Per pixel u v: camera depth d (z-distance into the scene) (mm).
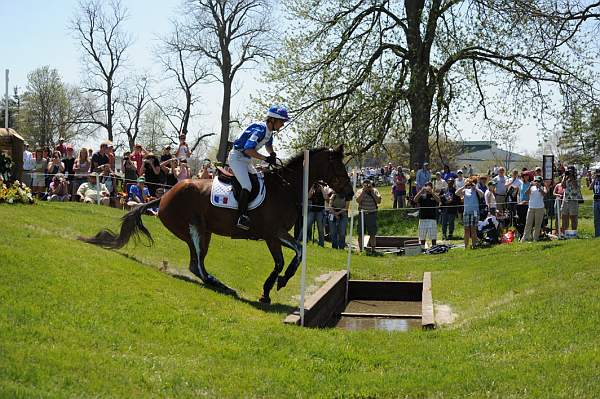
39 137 62281
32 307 7746
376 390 7191
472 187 21000
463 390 7051
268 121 11078
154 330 8234
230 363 7707
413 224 27500
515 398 6652
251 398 6758
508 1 28172
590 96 28953
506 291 13250
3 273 8469
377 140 30781
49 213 13656
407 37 30688
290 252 17797
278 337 8828
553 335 8789
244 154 11086
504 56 29812
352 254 20641
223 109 49281
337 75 30656
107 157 18766
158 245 13680
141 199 18344
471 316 11305
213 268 13227
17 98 62188
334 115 30875
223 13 48562
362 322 13305
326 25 31062
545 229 21453
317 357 8297
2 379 5887
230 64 49344
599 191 20031
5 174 14352
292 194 11312
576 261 14586
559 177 26922
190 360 7531
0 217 11891
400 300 16438
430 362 8203
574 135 30688
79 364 6602
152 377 6770
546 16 27328
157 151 56406
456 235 24781
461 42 30125
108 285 9234
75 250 10266
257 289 12852
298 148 30828
